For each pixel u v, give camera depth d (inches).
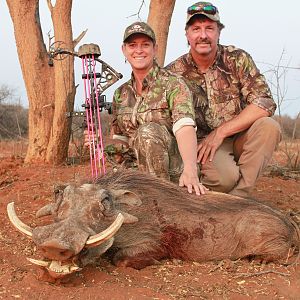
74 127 416.5
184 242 177.5
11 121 820.6
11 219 143.0
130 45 199.6
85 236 135.6
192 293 148.1
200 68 221.9
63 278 147.6
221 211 182.5
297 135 637.9
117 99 212.4
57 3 321.7
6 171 313.7
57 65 326.0
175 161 205.3
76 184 170.2
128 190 170.7
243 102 223.6
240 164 220.8
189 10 213.0
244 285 155.6
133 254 167.9
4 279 150.5
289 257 181.6
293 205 252.7
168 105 201.3
